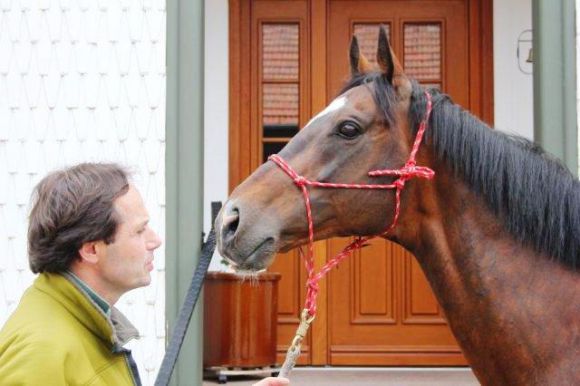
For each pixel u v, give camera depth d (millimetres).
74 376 1560
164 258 3904
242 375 5156
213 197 5641
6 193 3998
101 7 4012
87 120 3986
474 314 2312
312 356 5453
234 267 2373
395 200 2367
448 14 5633
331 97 5629
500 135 2373
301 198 2381
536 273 2279
